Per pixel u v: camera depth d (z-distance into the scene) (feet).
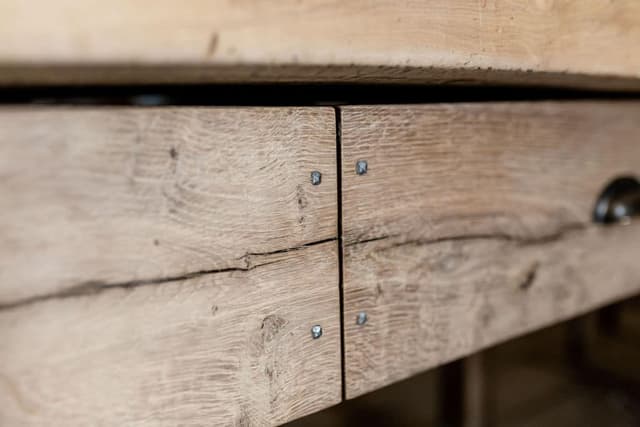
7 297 1.44
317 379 1.70
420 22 1.57
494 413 3.64
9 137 1.42
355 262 1.72
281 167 1.63
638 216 2.10
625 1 1.79
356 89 1.81
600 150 2.06
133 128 1.50
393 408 3.77
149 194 1.52
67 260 1.47
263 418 1.64
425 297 1.82
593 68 1.76
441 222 1.82
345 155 1.69
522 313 1.98
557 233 2.02
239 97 1.68
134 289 1.52
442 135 1.80
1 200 1.43
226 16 1.42
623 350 4.54
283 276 1.65
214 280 1.58
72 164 1.46
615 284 2.15
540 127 1.95
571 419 3.55
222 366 1.60
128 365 1.52
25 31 1.33
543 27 1.69
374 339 1.76
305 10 1.47
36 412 1.47
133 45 1.37
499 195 1.90
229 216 1.58
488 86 1.92
